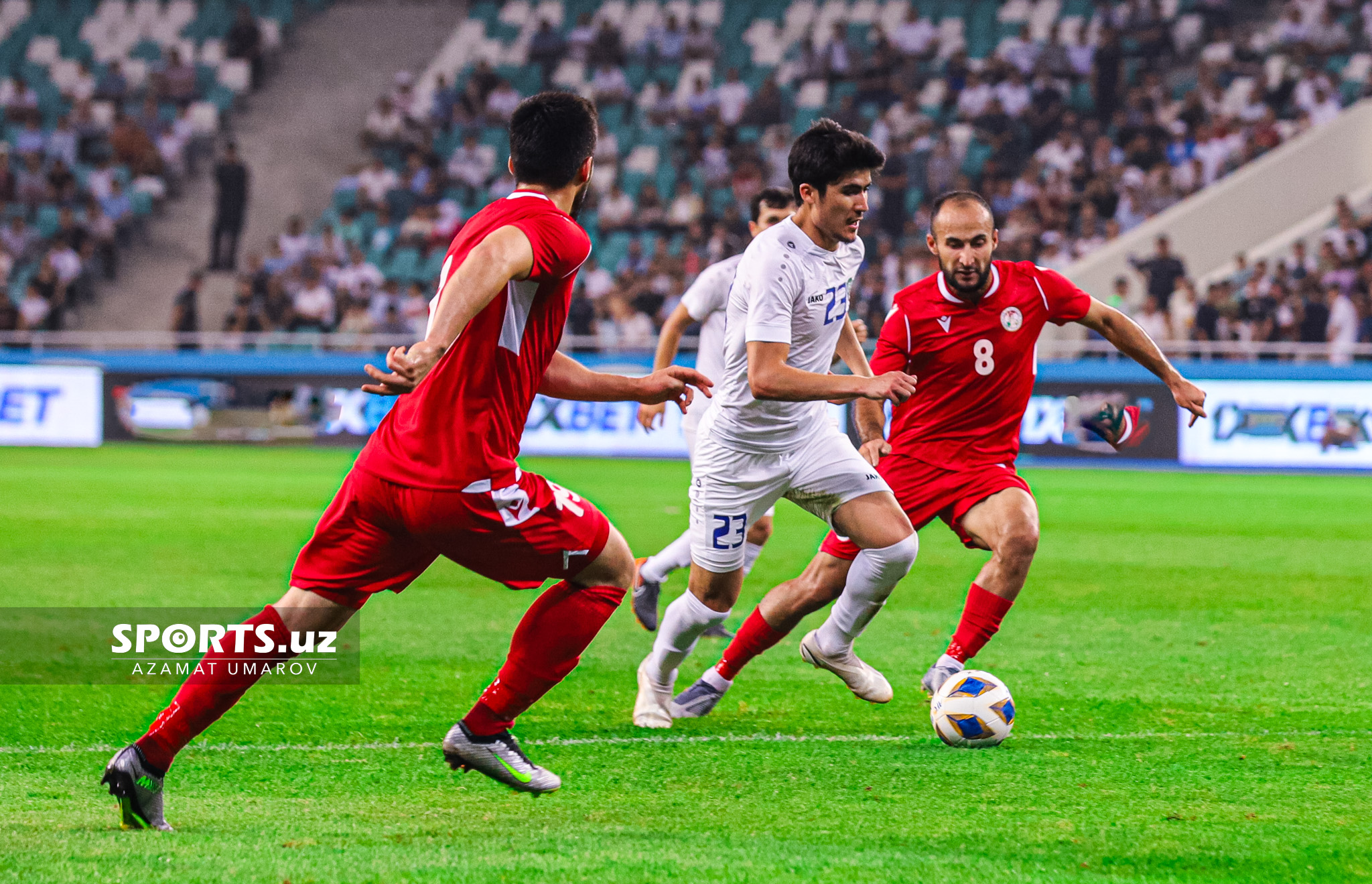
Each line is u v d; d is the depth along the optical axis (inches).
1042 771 474.0
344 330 2213.3
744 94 2630.4
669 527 1208.8
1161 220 2226.9
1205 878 360.5
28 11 3078.2
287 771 470.3
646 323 2108.8
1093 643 729.6
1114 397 1875.0
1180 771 473.7
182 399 2087.8
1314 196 2267.5
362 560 395.5
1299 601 871.7
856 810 425.4
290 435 2071.9
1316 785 456.1
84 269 2507.4
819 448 531.8
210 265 2482.8
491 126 2704.2
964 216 552.4
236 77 2920.8
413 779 461.1
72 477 1605.6
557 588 412.5
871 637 750.5
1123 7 2628.0
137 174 2682.1
